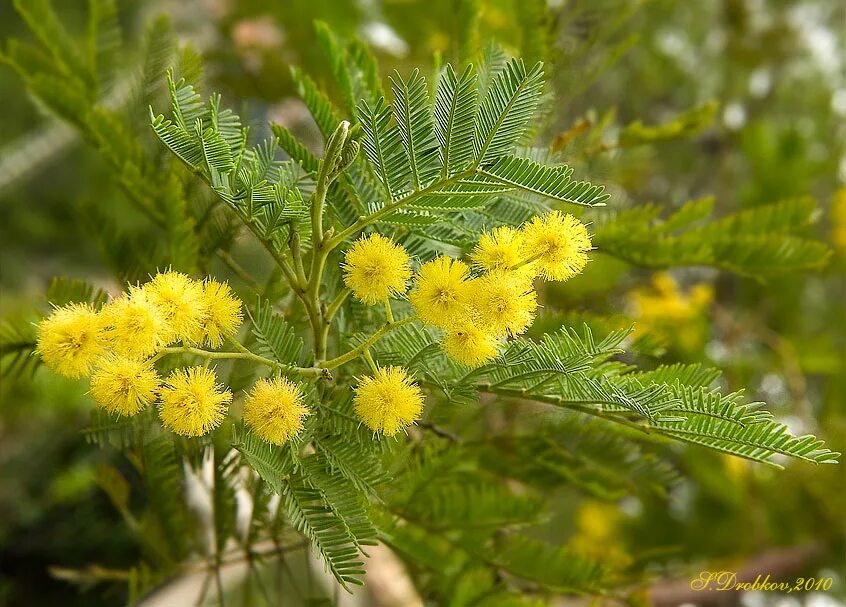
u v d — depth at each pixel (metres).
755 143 0.36
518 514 0.18
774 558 0.35
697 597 0.34
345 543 0.13
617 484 0.20
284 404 0.13
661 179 0.46
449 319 0.13
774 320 0.38
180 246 0.17
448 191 0.13
